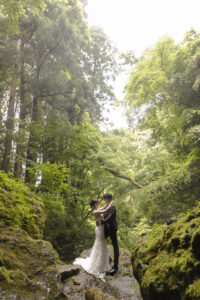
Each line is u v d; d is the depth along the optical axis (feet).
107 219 12.89
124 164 43.37
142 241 9.10
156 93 33.24
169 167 35.29
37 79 43.80
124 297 10.48
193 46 30.07
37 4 19.76
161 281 6.25
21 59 41.34
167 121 32.42
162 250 7.35
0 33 36.81
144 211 34.55
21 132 31.09
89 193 38.42
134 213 43.86
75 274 12.53
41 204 17.26
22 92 47.16
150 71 34.99
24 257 8.96
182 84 29.58
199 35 31.65
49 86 44.83
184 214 8.42
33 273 8.36
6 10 19.93
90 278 12.06
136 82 35.45
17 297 6.90
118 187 40.88
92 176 40.52
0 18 28.22
